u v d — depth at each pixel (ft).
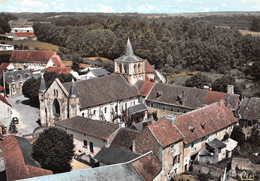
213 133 232.12
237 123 263.70
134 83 322.55
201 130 220.84
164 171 188.65
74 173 139.54
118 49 597.52
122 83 311.06
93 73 442.09
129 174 157.38
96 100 276.21
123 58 319.47
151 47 580.30
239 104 276.00
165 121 204.03
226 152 231.91
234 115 261.24
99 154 202.49
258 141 248.52
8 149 195.11
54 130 199.72
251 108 267.80
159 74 459.73
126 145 206.18
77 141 236.22
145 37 599.98
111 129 219.20
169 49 601.62
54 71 412.57
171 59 587.68
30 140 246.88
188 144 207.92
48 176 133.90
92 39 637.30
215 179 195.21
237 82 471.21
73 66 532.32
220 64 561.84
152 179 167.73
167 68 566.77
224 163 219.61
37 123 305.94
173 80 498.28
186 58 600.39
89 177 141.28
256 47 578.25
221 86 376.27
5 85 418.31
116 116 296.51
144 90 315.58
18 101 390.83
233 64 586.86
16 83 425.28
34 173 159.53
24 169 161.17
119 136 214.90
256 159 221.66
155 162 181.88
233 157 212.84
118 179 150.10
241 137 246.88
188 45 614.34
